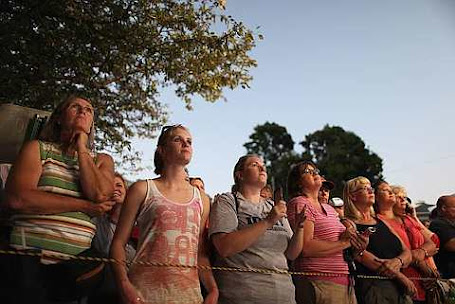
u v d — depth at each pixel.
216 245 3.65
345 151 56.56
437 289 5.33
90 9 9.85
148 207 3.27
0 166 3.67
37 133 3.70
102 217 4.08
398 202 5.82
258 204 3.98
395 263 4.84
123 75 11.11
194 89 10.71
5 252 2.70
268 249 3.78
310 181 4.70
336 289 4.30
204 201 3.56
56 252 2.98
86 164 3.18
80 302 3.01
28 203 2.95
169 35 10.39
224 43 10.29
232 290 3.64
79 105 3.35
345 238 4.44
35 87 9.41
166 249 3.17
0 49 9.09
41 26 9.26
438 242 5.95
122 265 3.13
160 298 3.08
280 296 3.65
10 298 2.76
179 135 3.46
